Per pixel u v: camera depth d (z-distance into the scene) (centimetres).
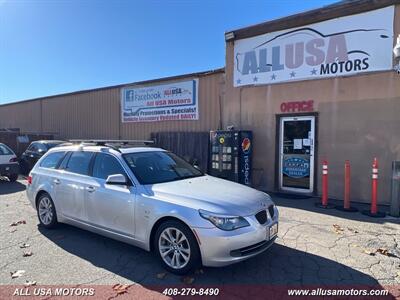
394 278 409
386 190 810
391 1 788
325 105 890
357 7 831
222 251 389
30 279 409
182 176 536
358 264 449
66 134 1841
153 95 1367
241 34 1038
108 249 508
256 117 1025
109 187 500
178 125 1288
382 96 810
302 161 943
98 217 512
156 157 560
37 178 631
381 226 620
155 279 410
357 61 838
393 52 778
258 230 412
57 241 545
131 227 466
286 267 441
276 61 973
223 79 1134
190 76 1234
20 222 657
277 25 962
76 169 573
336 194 878
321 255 479
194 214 405
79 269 438
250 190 489
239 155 978
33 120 2089
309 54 911
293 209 758
